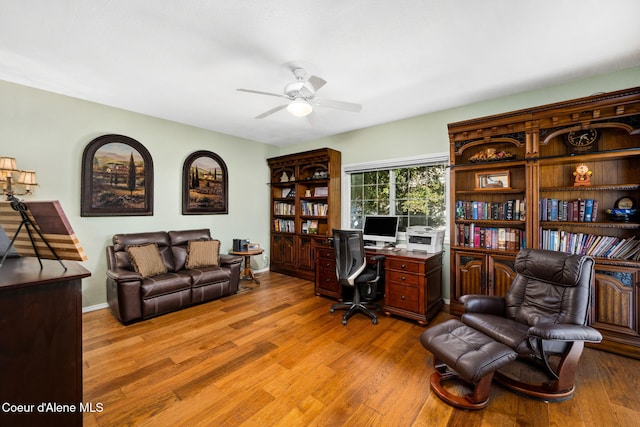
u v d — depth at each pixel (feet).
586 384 6.37
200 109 11.89
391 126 13.52
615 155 7.73
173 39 6.95
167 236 12.80
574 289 6.56
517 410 5.60
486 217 10.20
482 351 5.67
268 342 8.43
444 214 12.26
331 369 7.02
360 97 10.52
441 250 11.30
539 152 9.02
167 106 11.55
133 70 8.52
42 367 3.69
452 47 7.27
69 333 3.91
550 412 5.52
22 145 9.58
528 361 7.44
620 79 8.48
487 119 9.55
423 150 12.46
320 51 7.47
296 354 7.73
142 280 10.07
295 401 5.86
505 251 9.45
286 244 16.99
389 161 13.57
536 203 8.87
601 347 7.81
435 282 10.75
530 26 6.37
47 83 9.45
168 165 13.43
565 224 8.63
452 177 10.59
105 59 7.89
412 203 13.32
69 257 4.18
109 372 6.83
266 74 8.75
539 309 7.02
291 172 17.89
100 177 11.23
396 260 10.37
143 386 6.31
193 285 11.34
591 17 6.04
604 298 7.80
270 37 6.84
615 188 7.98
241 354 7.72
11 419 3.48
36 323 3.65
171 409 5.60
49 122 10.10
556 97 9.50
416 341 8.55
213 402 5.81
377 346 8.21
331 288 12.42
